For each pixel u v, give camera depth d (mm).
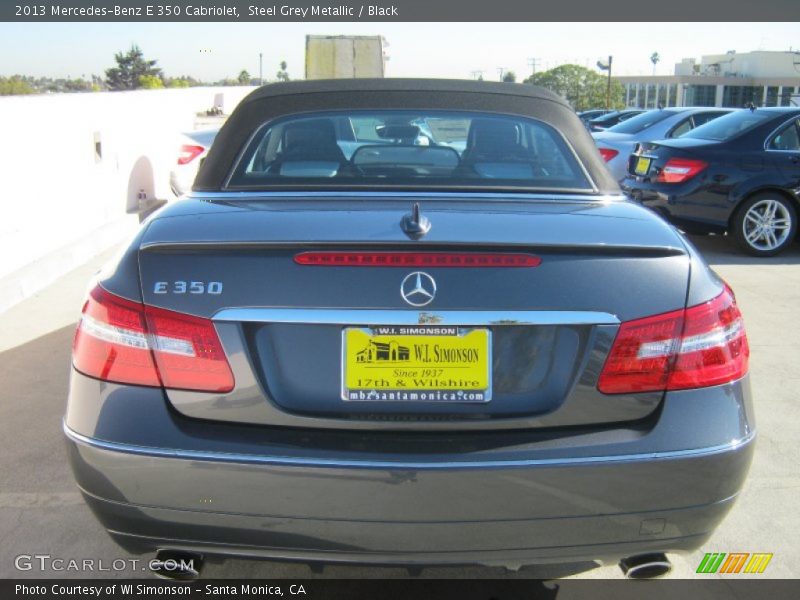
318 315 1869
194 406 1910
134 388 1929
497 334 1895
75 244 6902
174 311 1907
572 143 2787
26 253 6102
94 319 1988
